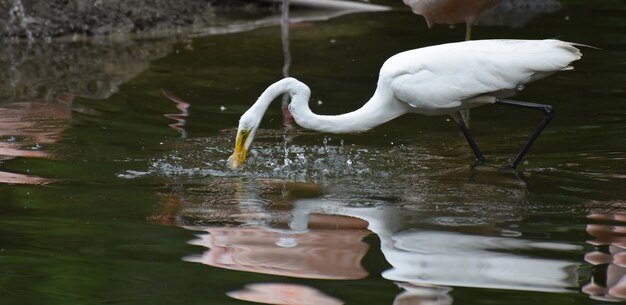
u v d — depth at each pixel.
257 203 10.03
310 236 8.84
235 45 19.36
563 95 15.36
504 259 8.16
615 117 14.02
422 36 20.16
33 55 18.28
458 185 10.82
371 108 11.20
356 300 7.21
